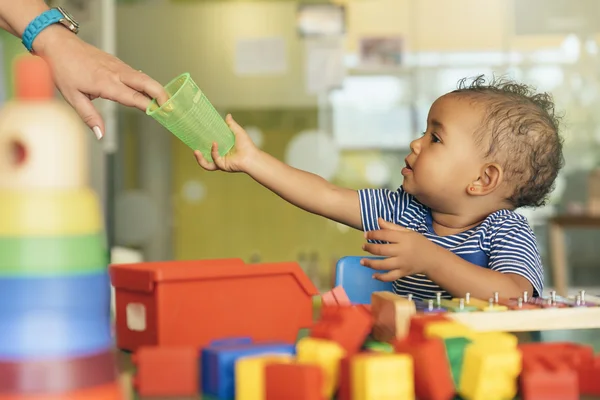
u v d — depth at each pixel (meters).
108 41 3.38
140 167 4.01
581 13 4.16
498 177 1.20
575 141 4.11
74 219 0.45
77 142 0.46
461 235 1.21
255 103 4.23
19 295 0.43
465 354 0.54
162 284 0.69
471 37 4.20
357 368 0.49
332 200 1.30
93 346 0.44
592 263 3.93
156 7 4.21
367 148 4.21
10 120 0.45
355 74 4.21
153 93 1.10
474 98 1.24
